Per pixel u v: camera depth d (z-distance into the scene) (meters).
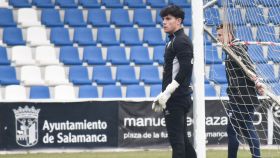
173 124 24.59
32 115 43.25
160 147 44.22
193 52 24.66
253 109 29.34
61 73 57.12
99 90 55.94
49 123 43.44
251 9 37.31
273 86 32.31
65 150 43.59
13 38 61.19
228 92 29.28
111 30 63.22
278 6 39.78
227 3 27.67
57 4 66.06
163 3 67.75
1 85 55.12
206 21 30.59
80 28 62.81
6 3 65.19
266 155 38.34
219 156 38.84
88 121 43.78
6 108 42.97
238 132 29.61
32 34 61.34
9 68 56.78
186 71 23.95
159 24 65.12
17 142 43.06
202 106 25.00
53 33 62.22
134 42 62.00
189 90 24.78
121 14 65.38
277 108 34.03
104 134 43.91
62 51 59.81
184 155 24.62
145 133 44.16
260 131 41.12
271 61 38.25
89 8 66.19
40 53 59.22
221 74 54.28
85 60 59.12
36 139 43.25
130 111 44.09
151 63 59.53
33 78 56.25
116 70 57.88
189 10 66.81
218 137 44.44
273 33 39.38
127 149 44.00
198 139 24.97
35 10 64.19
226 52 28.06
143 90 54.38
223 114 44.50
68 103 43.62
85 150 43.75
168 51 24.67
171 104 24.48
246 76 28.53
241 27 37.00
